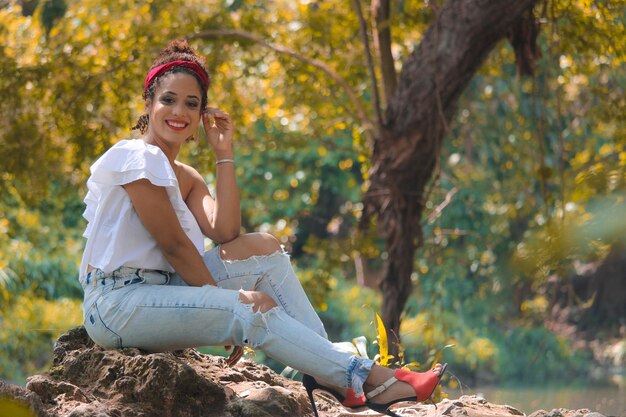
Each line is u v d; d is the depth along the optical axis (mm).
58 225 14797
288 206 15242
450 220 15273
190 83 3283
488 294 15594
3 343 12188
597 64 9078
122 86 9148
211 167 9750
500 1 6848
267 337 2867
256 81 11289
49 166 9289
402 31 10211
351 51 9992
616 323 18047
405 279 7801
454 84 7305
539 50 7133
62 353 3297
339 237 19484
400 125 7531
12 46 9438
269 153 14633
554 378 15836
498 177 14930
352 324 15344
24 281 13656
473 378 15336
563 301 18453
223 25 9508
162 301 2963
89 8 9680
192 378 2990
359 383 2855
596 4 7242
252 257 3168
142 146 3027
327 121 10742
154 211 2982
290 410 3213
